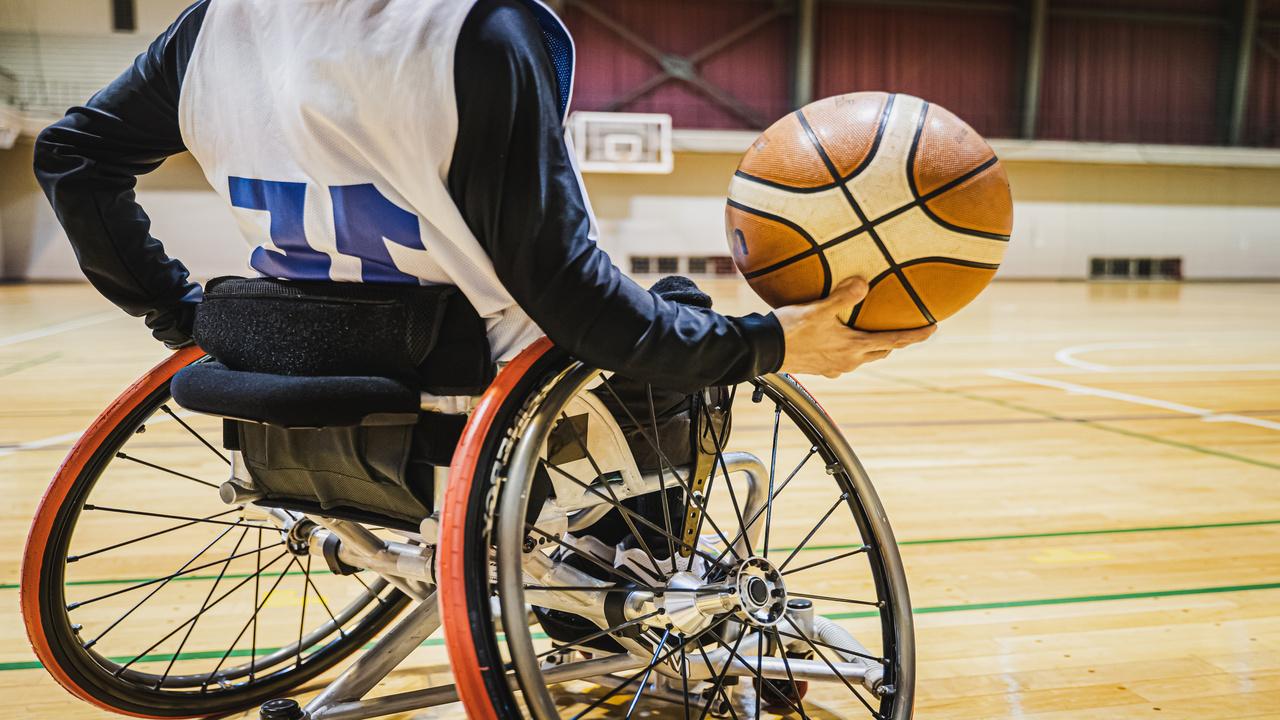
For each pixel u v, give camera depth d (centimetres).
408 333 100
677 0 1478
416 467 107
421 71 92
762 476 146
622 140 1433
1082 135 1595
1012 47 1564
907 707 126
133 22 1355
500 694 93
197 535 239
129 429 131
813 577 212
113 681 135
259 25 104
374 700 131
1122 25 1580
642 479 119
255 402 98
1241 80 1602
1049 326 864
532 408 99
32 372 537
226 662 164
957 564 221
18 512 258
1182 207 1591
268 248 109
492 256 95
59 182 113
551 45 100
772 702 150
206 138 109
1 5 1314
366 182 99
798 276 111
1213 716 150
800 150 110
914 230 108
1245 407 438
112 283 121
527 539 114
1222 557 228
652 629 127
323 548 136
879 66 1538
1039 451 344
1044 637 181
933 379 538
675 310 100
